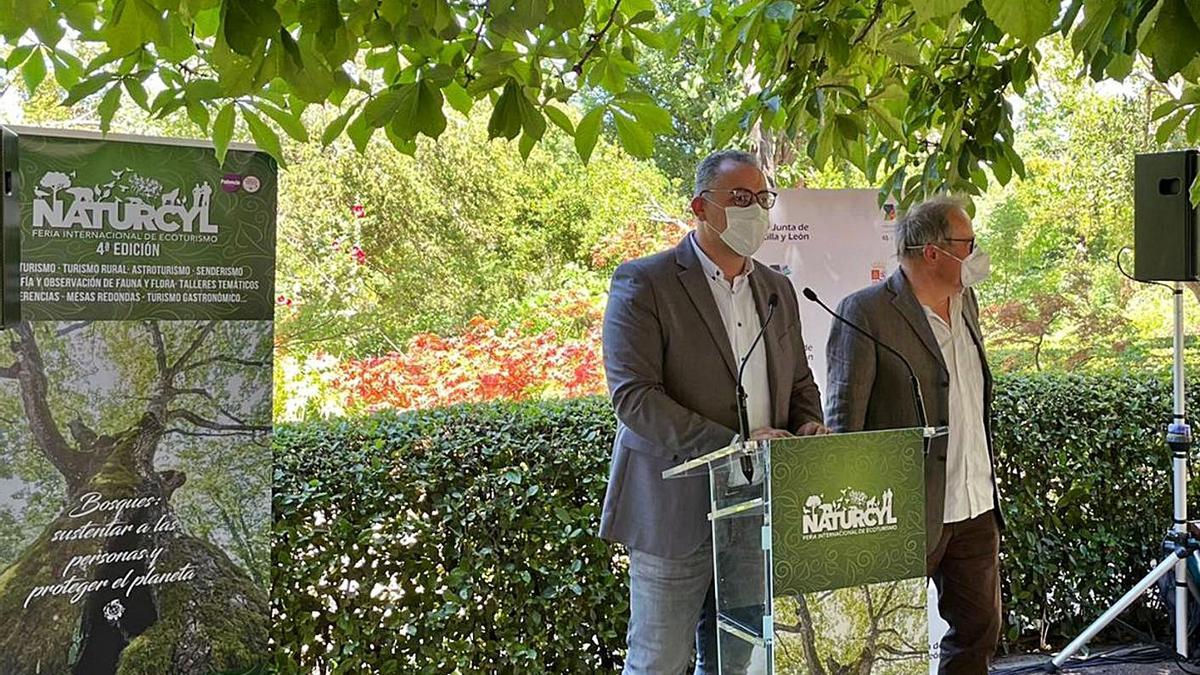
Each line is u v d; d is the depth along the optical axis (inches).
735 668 88.7
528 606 142.4
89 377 105.7
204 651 111.9
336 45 72.4
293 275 321.1
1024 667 164.9
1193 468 179.0
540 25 71.3
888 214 155.9
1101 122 366.6
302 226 329.7
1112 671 163.6
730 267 107.1
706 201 104.3
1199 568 161.9
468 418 152.3
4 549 103.5
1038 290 400.2
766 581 82.9
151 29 67.1
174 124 292.7
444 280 356.5
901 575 87.2
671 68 390.9
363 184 346.9
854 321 117.8
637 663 105.7
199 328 110.1
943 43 122.3
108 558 107.4
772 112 113.0
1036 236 402.3
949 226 117.4
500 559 141.2
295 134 92.9
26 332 103.0
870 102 119.6
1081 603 175.6
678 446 98.9
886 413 117.3
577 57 99.3
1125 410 177.5
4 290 83.4
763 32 111.6
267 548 114.7
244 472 113.1
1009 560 169.3
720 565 89.4
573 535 142.4
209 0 67.3
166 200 107.9
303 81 72.4
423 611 137.3
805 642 83.4
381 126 75.1
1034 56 121.8
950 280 118.7
